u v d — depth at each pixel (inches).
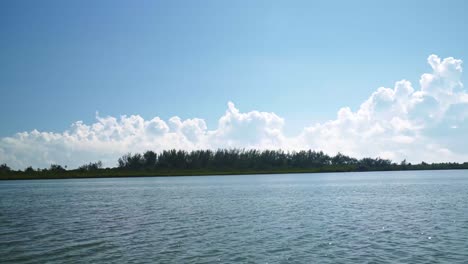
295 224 1815.9
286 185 5369.1
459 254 1202.6
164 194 4087.1
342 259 1160.8
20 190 5433.1
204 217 2132.1
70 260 1201.4
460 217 1977.1
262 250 1286.9
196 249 1316.4
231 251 1279.5
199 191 4463.6
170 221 2000.5
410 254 1208.2
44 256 1253.1
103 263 1157.7
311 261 1144.8
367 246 1322.6
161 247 1355.8
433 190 4013.3
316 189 4392.2
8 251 1326.3
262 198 3304.6
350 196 3393.2
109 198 3668.8
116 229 1764.3
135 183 7214.6
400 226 1721.2
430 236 1481.3
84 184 7303.2
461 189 4126.5
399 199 3058.6
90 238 1544.0
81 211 2561.5
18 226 1899.6
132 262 1164.5
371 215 2100.1
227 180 7795.3
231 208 2566.4
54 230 1760.6
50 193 4623.5
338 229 1660.9
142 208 2684.5
